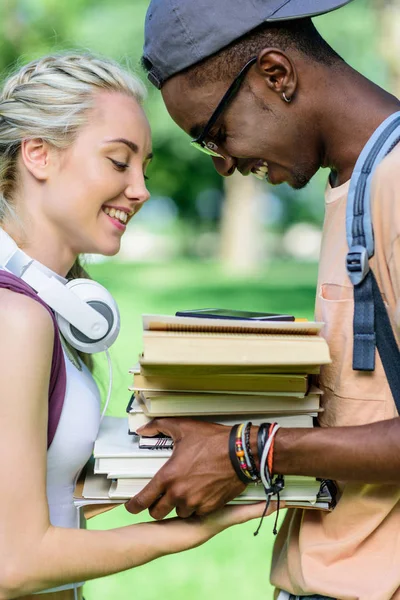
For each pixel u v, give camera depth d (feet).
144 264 79.97
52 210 6.10
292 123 6.26
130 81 6.33
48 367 5.44
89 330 6.05
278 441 5.35
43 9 57.93
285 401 5.70
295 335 5.57
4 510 5.19
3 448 5.20
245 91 6.26
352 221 5.62
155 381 5.56
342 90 6.20
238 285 55.57
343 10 53.31
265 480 5.37
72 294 6.00
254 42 6.16
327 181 6.52
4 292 5.44
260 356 5.27
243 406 5.67
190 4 6.18
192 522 5.70
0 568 5.20
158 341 5.25
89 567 5.38
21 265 5.97
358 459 5.22
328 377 5.93
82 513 6.44
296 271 72.54
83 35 57.16
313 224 95.61
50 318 5.50
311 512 6.04
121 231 6.32
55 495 5.96
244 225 79.77
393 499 5.66
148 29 6.49
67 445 5.86
